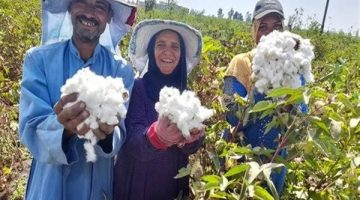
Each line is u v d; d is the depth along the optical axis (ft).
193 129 3.94
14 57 12.92
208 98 6.14
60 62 4.39
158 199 4.96
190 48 5.20
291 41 4.32
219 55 9.30
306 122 4.34
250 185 3.84
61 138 3.92
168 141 4.08
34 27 17.76
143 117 4.74
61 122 3.59
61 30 4.73
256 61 4.35
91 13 4.34
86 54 4.52
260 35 6.07
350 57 18.63
